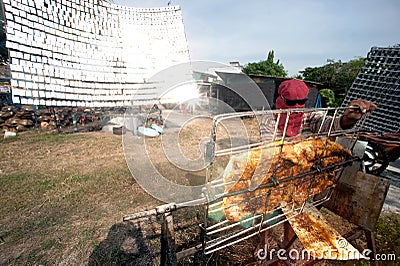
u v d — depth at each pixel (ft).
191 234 11.02
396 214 12.59
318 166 6.64
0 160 22.35
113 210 13.58
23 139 30.86
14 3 15.93
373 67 21.33
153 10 27.71
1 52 42.98
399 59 19.07
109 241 11.01
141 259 9.93
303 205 6.94
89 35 21.91
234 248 9.78
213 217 6.51
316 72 63.31
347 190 8.36
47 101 18.43
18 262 9.75
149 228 12.00
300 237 6.36
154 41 27.50
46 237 11.28
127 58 25.08
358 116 7.47
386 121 19.40
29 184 16.67
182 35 29.60
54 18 18.83
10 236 11.32
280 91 7.34
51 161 22.07
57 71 19.20
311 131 8.89
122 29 25.00
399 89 18.78
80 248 10.54
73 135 33.53
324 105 49.44
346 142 8.13
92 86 21.98
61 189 15.98
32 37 17.25
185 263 9.20
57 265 9.61
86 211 13.47
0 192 15.46
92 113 46.14
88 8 21.84
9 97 44.93
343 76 56.54
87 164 21.18
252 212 5.96
